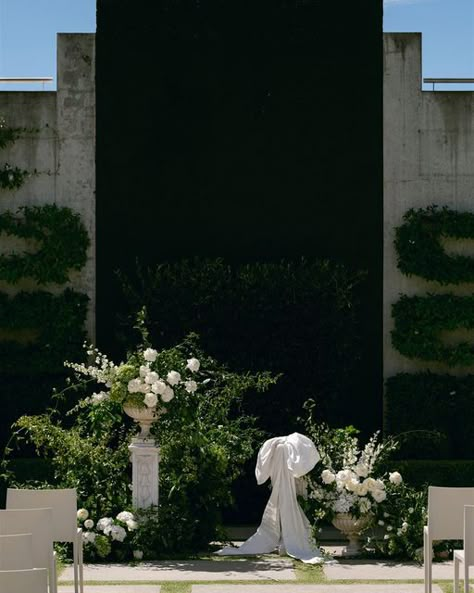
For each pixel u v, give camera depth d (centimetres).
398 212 1312
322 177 1298
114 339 1282
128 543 994
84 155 1309
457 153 1321
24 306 1286
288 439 1034
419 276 1304
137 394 1014
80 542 818
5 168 1305
